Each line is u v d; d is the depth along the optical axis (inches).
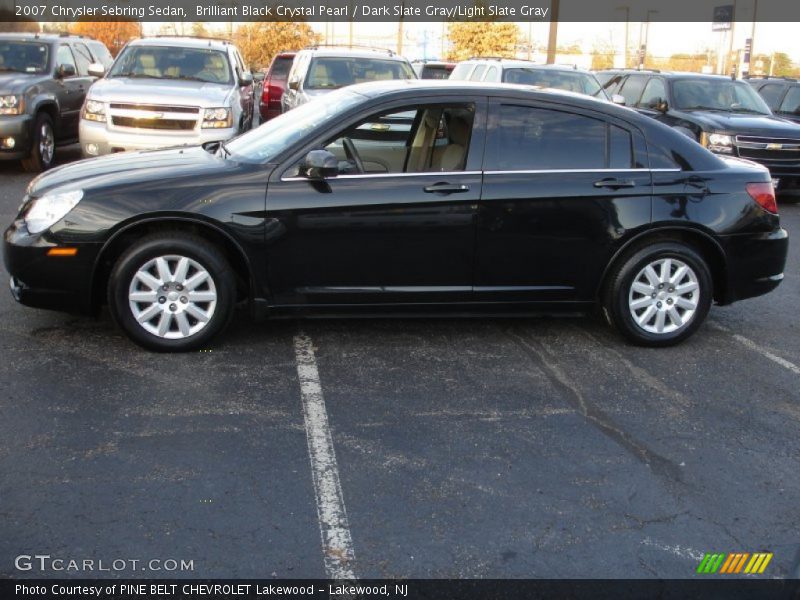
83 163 231.5
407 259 214.7
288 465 159.5
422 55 1593.3
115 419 173.9
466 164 216.7
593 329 248.7
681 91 527.8
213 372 201.3
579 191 219.3
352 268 213.0
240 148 230.5
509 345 231.3
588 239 222.4
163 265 205.6
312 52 528.1
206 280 208.5
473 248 216.8
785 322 266.8
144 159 228.2
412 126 218.5
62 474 151.7
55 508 141.0
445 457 165.6
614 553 137.1
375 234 211.3
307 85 506.3
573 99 225.3
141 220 201.9
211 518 140.6
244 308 246.4
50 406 178.2
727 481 162.4
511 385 203.3
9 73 474.6
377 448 167.9
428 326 243.4
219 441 167.3
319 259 210.8
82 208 201.5
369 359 215.3
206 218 203.6
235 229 205.0
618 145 225.5
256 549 133.0
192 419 176.2
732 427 186.5
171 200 203.0
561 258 222.5
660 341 233.0
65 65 494.3
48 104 472.7
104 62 588.4
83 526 136.6
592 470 163.6
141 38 488.1
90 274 203.6
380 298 216.8
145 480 151.2
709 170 230.7
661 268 229.3
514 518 145.4
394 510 145.9
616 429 182.4
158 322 209.9
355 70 514.9
